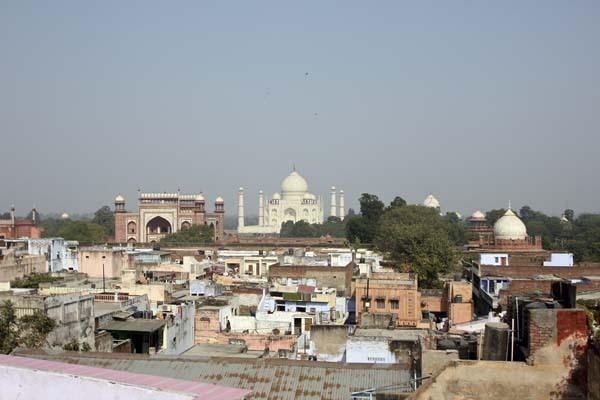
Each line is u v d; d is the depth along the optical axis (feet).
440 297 201.46
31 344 100.83
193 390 35.09
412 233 271.90
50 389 37.17
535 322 52.75
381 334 108.78
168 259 296.71
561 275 232.12
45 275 213.46
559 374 52.26
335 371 79.92
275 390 76.95
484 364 53.16
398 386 71.56
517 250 352.28
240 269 290.97
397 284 187.73
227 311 152.05
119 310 132.77
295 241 487.61
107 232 575.79
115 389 35.83
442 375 53.42
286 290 189.88
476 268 243.60
